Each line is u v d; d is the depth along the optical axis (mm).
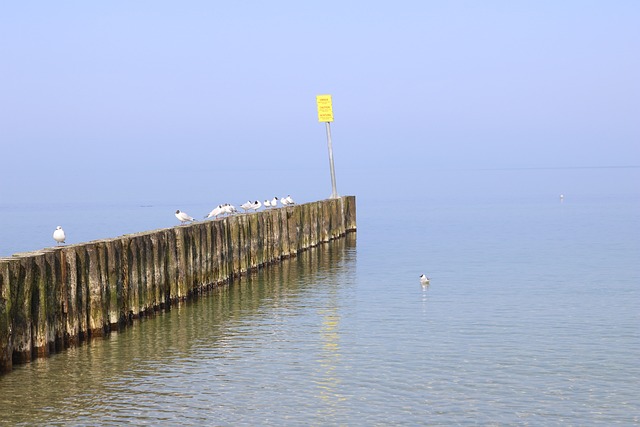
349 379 20109
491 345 23344
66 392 19125
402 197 111875
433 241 51875
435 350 22797
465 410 17875
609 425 17078
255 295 31828
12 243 52031
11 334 20750
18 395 18875
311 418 17406
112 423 17125
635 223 62594
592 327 25562
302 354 22516
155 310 27859
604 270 37781
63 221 69625
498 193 119062
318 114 55500
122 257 25703
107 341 24047
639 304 29266
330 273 37750
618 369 20891
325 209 50844
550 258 42406
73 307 23000
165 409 17984
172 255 29062
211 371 20891
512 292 32000
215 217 36250
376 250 47000
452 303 29719
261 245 39094
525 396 18812
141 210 83688
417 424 17062
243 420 17312
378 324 26234
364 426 16953
